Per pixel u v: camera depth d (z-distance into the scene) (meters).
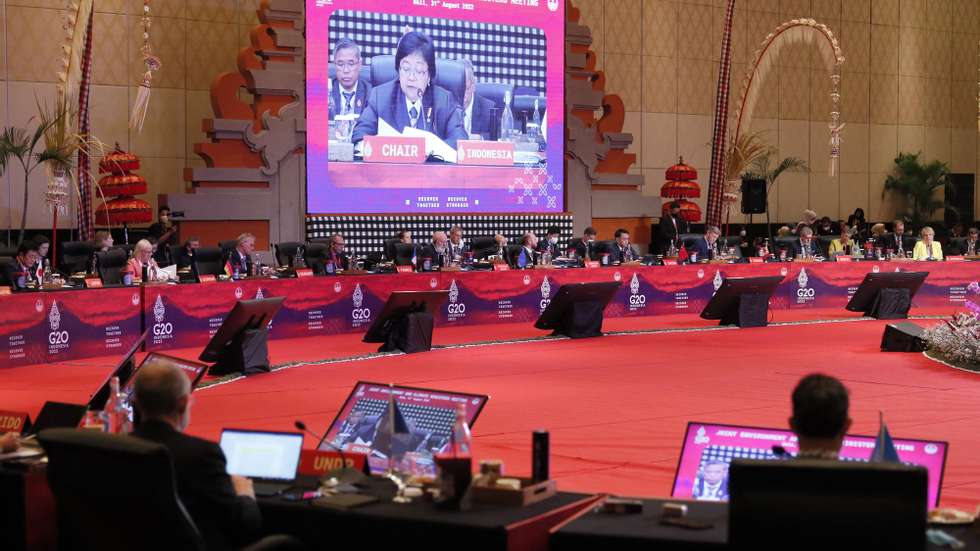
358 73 18.47
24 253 12.66
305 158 18.31
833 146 21.17
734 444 4.84
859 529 3.36
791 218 26.14
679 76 24.52
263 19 18.09
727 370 11.59
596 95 21.09
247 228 18.00
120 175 17.14
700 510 4.32
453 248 16.16
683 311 17.06
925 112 28.12
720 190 21.88
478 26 19.48
